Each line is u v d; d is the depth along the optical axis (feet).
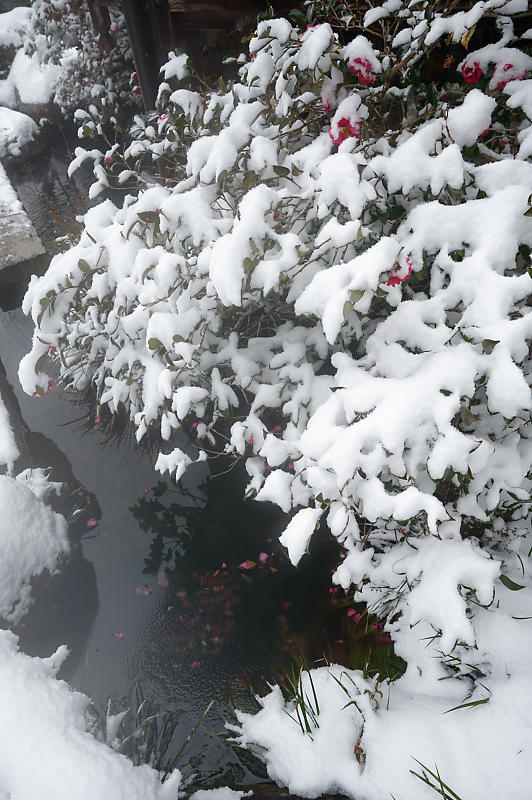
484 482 5.03
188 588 7.48
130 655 6.92
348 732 5.36
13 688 4.78
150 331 6.27
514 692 4.82
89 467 9.27
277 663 6.55
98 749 4.41
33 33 21.38
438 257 4.90
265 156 5.85
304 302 5.04
